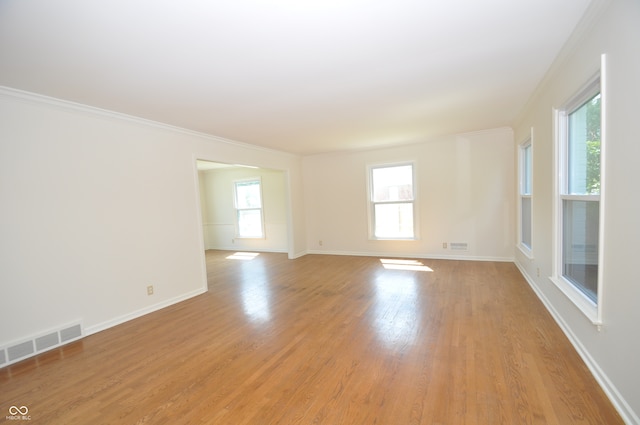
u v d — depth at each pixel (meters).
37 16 1.56
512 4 1.68
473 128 4.94
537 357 2.25
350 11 1.67
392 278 4.61
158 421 1.80
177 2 1.52
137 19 1.65
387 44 2.08
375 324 2.99
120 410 1.92
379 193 6.30
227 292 4.35
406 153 5.87
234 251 8.05
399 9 1.68
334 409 1.82
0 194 2.53
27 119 2.68
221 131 4.34
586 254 2.28
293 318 3.26
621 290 1.62
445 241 5.67
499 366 2.17
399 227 6.16
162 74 2.38
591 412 1.68
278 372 2.25
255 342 2.75
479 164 5.31
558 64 2.42
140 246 3.58
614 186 1.66
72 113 2.98
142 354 2.62
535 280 3.62
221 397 2.00
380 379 2.10
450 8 1.69
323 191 6.84
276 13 1.66
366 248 6.46
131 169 3.51
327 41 2.00
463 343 2.52
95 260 3.15
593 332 1.99
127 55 2.05
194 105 3.14
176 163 4.05
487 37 2.04
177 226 4.04
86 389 2.15
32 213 2.71
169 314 3.56
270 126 4.13
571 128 2.58
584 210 2.31
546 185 3.02
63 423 1.83
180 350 2.67
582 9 1.75
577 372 2.04
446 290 3.91
